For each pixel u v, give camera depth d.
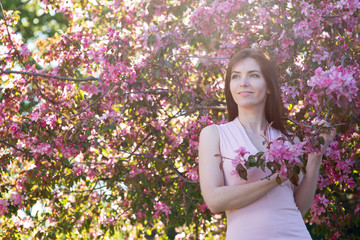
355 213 4.73
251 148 1.99
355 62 3.07
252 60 2.11
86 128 3.51
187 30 3.93
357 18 3.36
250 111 2.11
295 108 3.95
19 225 4.17
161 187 4.09
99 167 4.06
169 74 3.63
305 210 2.12
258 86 2.08
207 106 3.77
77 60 4.04
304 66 3.38
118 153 3.94
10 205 3.90
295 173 1.75
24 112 4.01
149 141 3.93
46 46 4.13
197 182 3.71
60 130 3.53
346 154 3.50
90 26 4.35
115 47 3.60
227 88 2.24
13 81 3.84
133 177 3.81
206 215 3.98
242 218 1.92
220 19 3.63
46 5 4.26
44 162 3.67
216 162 1.97
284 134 2.19
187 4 4.04
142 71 3.63
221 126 2.07
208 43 3.98
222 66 3.90
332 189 3.89
